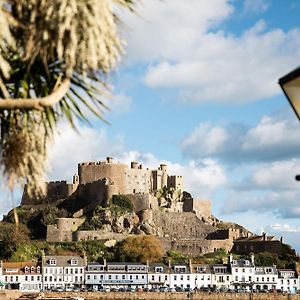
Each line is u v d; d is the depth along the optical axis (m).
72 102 12.31
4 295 149.50
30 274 186.50
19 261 199.25
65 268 189.38
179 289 179.00
